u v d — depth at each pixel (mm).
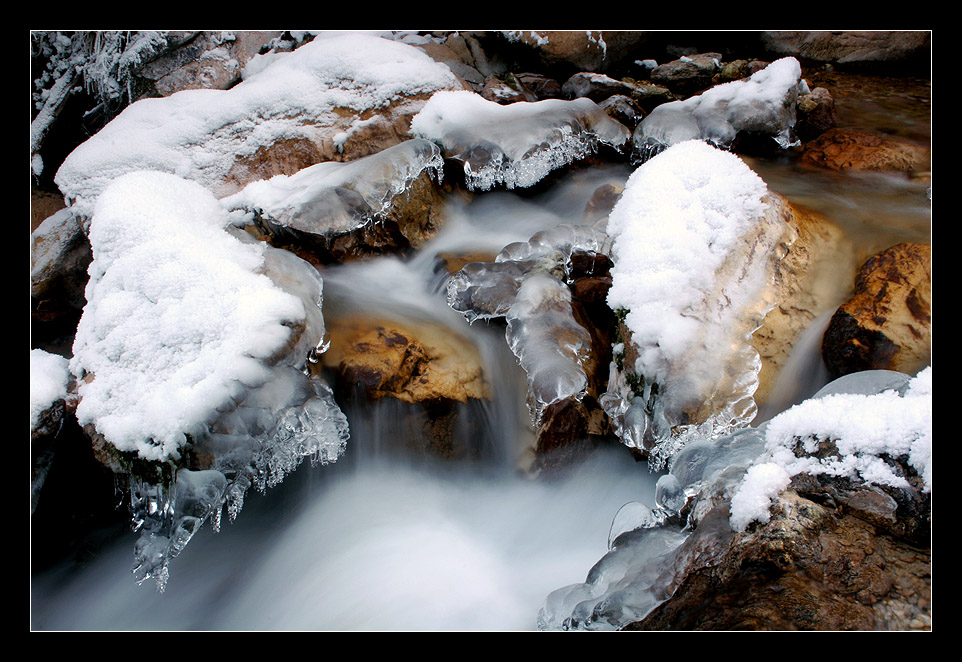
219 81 4992
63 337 4273
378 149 4367
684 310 3055
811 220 3518
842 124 4809
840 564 1893
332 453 3221
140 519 2979
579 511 3318
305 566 3248
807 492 2049
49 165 5332
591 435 3344
